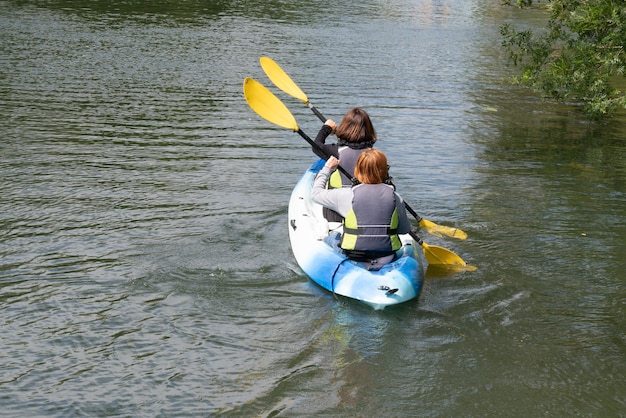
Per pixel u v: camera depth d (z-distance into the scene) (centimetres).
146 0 2034
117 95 1095
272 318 482
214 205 687
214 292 515
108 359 432
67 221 634
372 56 1497
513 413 390
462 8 2359
